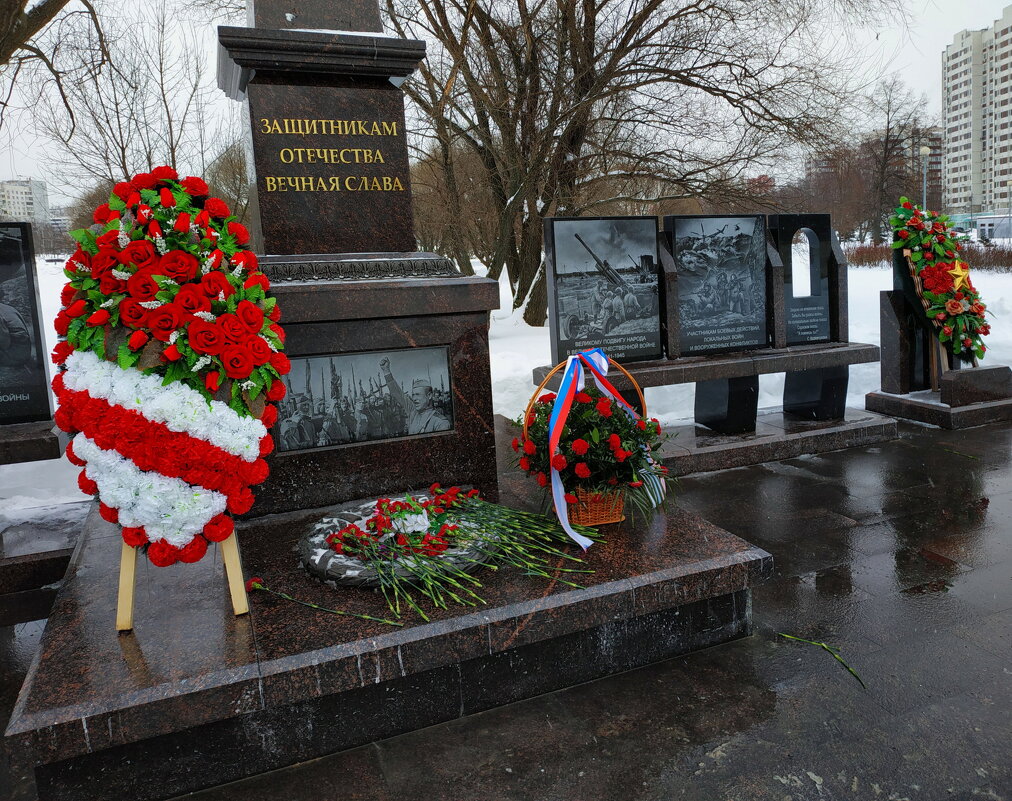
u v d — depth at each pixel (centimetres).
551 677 311
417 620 294
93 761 250
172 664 268
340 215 439
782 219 638
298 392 411
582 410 383
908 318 742
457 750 278
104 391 279
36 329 451
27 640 386
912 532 462
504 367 1037
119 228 282
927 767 258
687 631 336
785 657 331
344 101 434
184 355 281
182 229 284
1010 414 708
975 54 6775
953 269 712
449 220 1819
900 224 726
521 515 383
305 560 340
